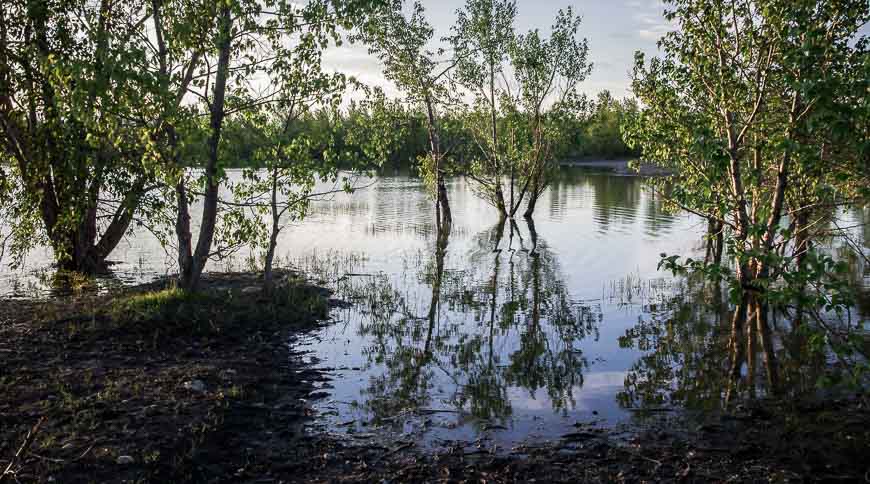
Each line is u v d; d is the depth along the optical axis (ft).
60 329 42.16
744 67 43.24
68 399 29.76
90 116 40.55
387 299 59.72
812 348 28.48
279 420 30.30
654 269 75.56
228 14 46.70
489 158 124.77
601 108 120.47
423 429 29.71
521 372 38.96
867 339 42.27
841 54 36.96
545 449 27.27
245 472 24.48
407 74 106.11
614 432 29.37
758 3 40.96
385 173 285.43
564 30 115.34
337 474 24.68
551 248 92.27
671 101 48.60
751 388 35.19
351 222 123.44
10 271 69.21
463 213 142.20
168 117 41.22
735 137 45.55
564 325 50.80
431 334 47.98
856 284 59.41
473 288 65.51
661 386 36.06
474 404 33.30
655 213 135.85
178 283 51.42
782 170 40.37
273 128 52.03
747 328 48.16
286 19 47.60
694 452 26.66
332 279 68.80
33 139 55.72
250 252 85.46
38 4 52.08
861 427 28.60
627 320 52.21
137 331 42.29
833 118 26.00
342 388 35.53
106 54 40.04
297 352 42.34
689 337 46.50
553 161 131.44
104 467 23.59
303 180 53.21
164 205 60.75
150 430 27.14
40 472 22.71
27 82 54.34
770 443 27.45
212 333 43.91
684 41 46.83
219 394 32.30
